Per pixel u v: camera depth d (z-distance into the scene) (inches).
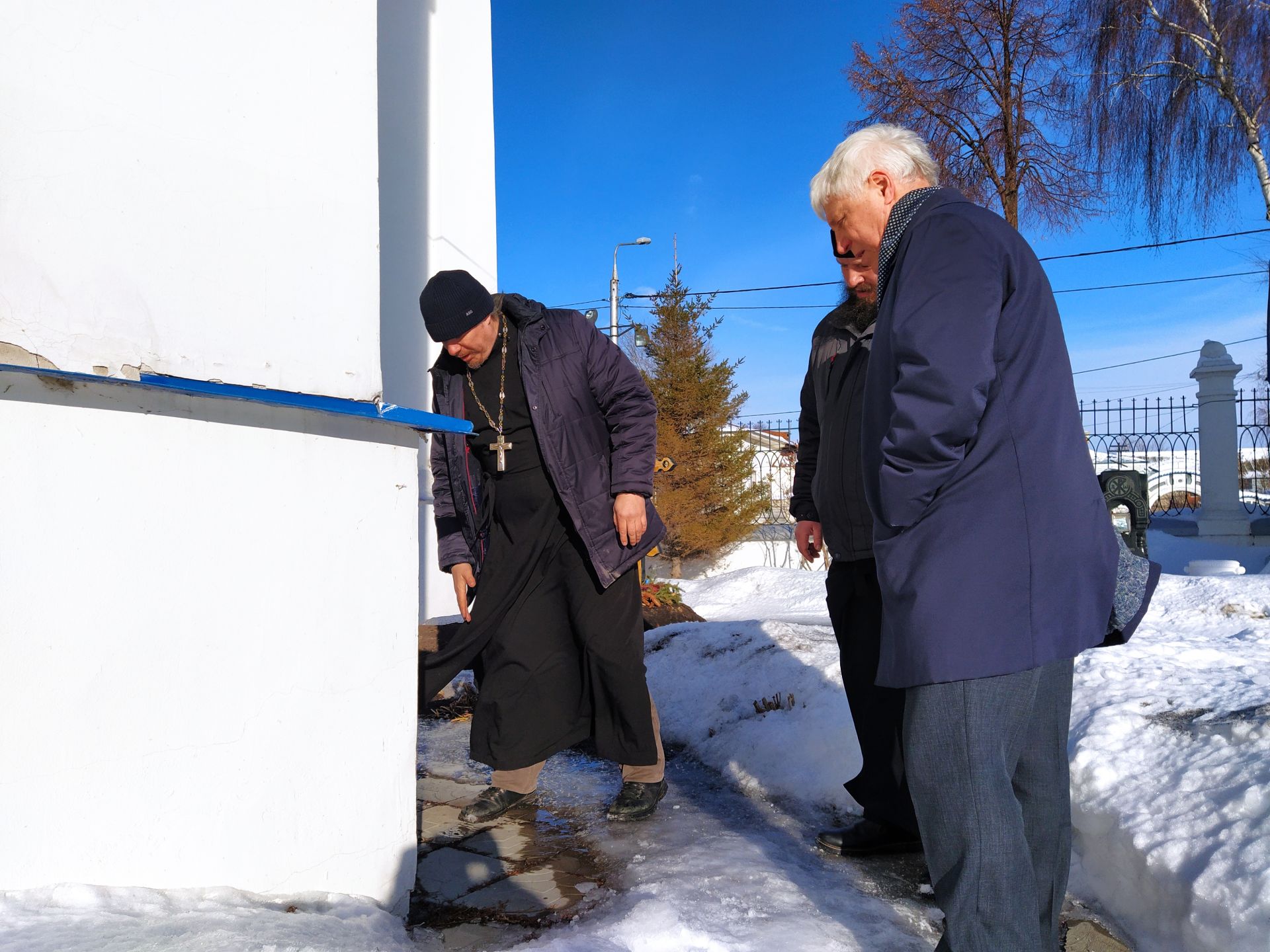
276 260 66.5
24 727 53.2
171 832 60.4
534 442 99.8
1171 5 502.0
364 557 75.1
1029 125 603.5
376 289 75.1
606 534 98.7
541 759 101.4
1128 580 66.0
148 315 57.6
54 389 54.5
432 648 153.3
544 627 101.3
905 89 612.7
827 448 96.2
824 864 91.4
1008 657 58.8
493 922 79.5
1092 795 87.0
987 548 59.7
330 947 56.3
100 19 55.2
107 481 57.1
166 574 60.2
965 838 58.9
